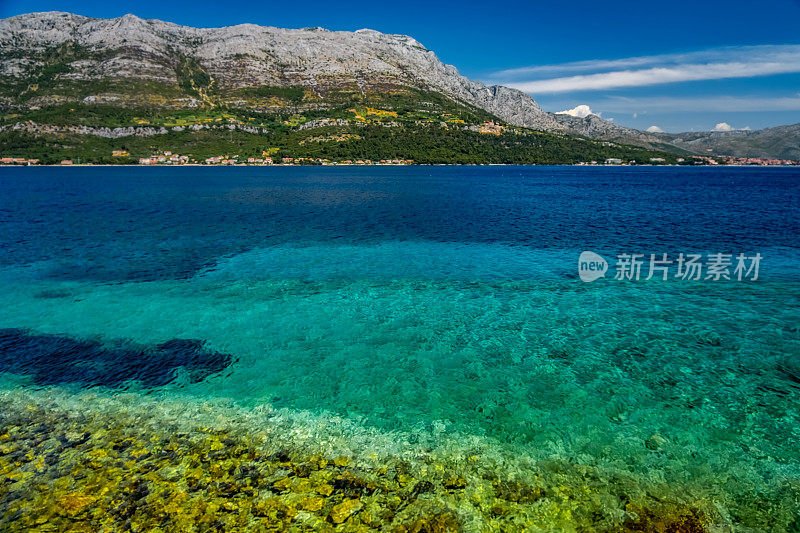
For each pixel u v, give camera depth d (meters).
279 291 21.20
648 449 9.73
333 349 14.95
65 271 24.47
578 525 7.61
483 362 14.01
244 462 9.08
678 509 8.01
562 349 14.92
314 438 10.00
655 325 16.88
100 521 7.46
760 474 8.94
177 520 7.49
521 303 19.42
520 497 8.24
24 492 8.08
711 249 29.75
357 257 28.03
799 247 30.11
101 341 15.52
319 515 7.68
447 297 20.30
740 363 13.80
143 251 29.50
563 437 10.16
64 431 10.09
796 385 12.48
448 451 9.61
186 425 10.45
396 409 11.30
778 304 19.00
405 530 7.41
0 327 16.66
